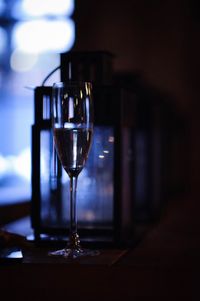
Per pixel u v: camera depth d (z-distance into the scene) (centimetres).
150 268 70
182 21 300
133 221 103
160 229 119
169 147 263
